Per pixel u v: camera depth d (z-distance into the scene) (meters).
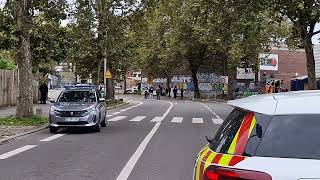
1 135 17.86
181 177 10.06
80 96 21.09
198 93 75.44
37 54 26.23
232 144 4.13
